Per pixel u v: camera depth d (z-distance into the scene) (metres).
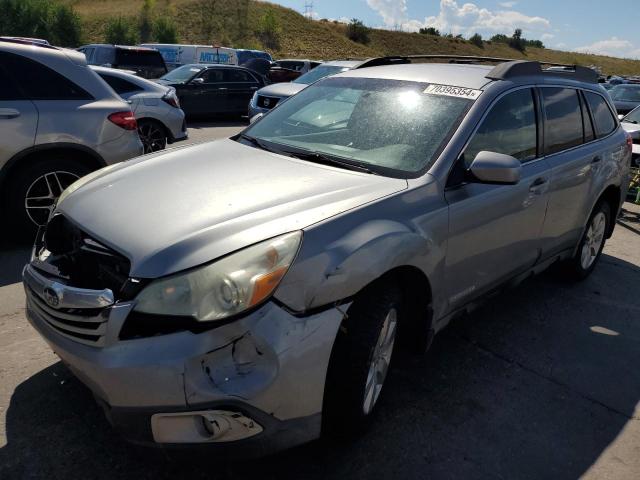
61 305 2.23
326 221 2.38
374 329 2.45
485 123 3.29
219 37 49.19
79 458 2.47
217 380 2.03
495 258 3.43
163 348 2.02
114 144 5.19
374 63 4.27
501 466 2.64
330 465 2.54
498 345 3.81
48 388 2.93
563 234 4.28
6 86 4.72
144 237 2.27
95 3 50.66
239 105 15.35
